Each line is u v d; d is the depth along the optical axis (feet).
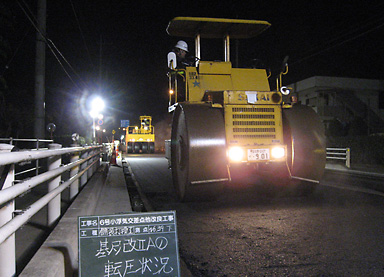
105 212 19.21
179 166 25.11
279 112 24.03
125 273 9.14
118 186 29.84
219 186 22.34
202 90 26.32
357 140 68.69
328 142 76.74
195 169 21.42
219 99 23.62
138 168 58.80
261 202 24.48
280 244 15.42
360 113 113.60
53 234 11.84
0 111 64.90
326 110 113.39
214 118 22.50
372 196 27.27
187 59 29.27
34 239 14.28
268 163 23.68
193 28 30.25
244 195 26.99
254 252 14.51
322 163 24.11
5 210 8.95
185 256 14.25
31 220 17.48
